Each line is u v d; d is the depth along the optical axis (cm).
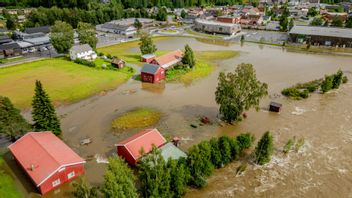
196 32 14162
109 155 4253
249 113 5547
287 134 4800
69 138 4709
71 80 7194
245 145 4125
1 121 4159
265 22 16112
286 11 17500
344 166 3988
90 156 4228
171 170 3247
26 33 11969
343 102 6050
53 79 7244
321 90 6581
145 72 7150
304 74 7856
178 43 11850
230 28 13288
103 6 17900
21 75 7531
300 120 5281
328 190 3544
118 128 5028
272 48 10925
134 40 12238
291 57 9606
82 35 9431
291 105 5909
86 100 6153
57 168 3462
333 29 11525
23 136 4122
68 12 14800
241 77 4616
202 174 3550
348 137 4703
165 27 15550
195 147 3500
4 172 3850
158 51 10312
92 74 7675
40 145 3847
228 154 3875
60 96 6272
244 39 12469
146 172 3139
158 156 3388
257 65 8669
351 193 3494
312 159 4141
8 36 11312
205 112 5594
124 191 2828
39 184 3344
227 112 4941
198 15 18412
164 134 4803
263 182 3678
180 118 5359
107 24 14525
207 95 6412
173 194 3234
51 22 14312
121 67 8181
